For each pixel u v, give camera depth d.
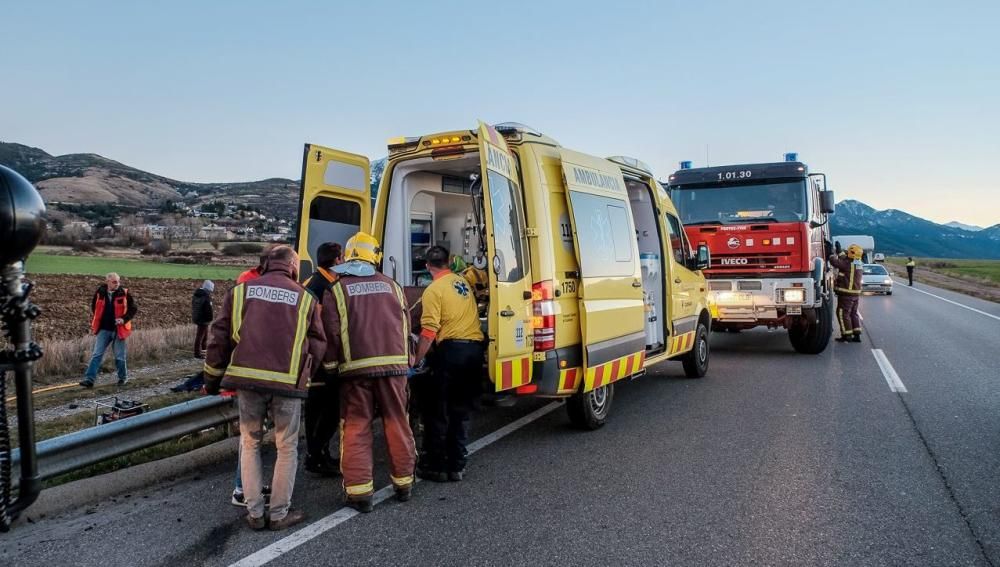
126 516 4.56
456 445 5.28
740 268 11.73
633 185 8.78
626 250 7.41
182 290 28.75
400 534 4.23
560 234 6.27
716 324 12.38
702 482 5.20
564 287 6.18
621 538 4.16
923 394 8.42
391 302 4.91
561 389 6.08
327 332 4.71
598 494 4.95
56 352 11.67
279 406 4.39
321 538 4.18
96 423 7.16
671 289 8.66
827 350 12.72
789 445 6.21
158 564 3.81
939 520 4.42
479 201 6.51
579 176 6.64
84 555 3.94
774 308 11.49
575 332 6.30
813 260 11.73
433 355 5.37
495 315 5.37
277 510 4.36
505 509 4.66
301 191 6.27
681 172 12.31
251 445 4.38
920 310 21.86
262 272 4.91
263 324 4.33
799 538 4.14
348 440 4.69
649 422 7.16
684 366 9.75
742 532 4.24
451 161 6.48
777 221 11.67
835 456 5.85
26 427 4.24
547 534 4.22
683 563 3.81
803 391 8.74
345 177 6.68
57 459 4.62
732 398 8.36
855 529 4.28
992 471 5.42
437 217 7.46
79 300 23.45
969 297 29.28
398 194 6.74
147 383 10.48
